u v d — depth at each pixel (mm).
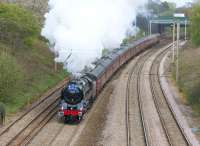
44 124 43469
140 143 37625
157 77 79188
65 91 45156
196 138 39969
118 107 52938
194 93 57750
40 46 82062
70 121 45500
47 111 49656
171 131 42406
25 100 53281
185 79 72250
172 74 81625
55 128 42281
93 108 52156
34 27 73438
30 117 46031
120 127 43094
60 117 47094
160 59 103000
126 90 65250
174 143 38062
